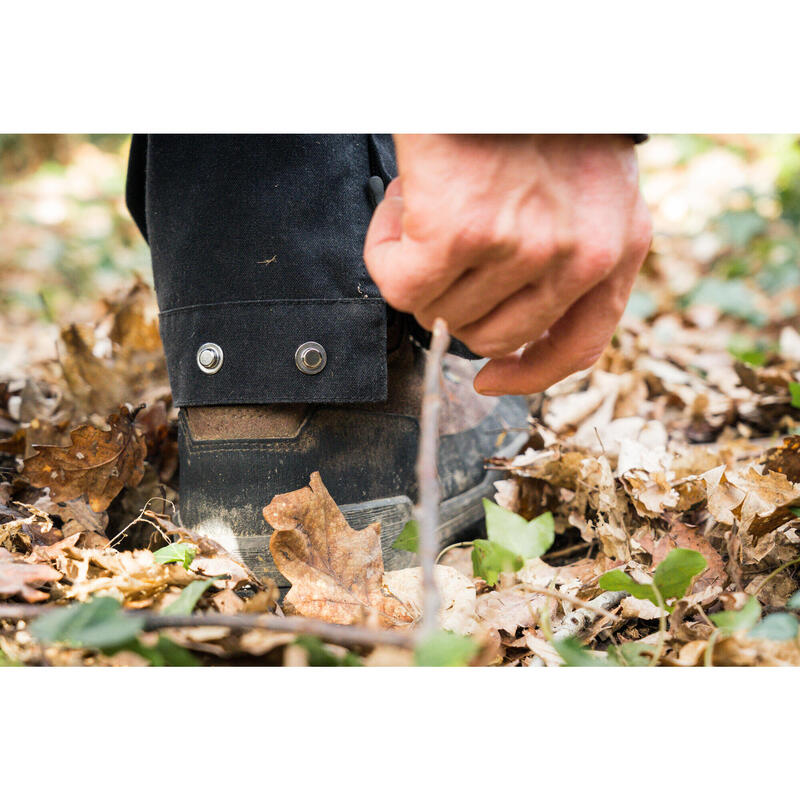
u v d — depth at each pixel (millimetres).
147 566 686
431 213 568
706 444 1400
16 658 606
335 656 525
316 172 818
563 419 1430
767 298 2643
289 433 840
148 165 852
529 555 709
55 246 3168
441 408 1021
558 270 587
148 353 1275
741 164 3191
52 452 890
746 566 799
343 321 820
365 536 756
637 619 742
